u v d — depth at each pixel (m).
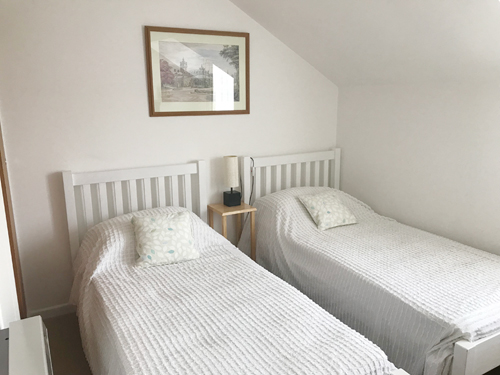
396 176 3.45
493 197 2.77
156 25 3.00
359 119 3.71
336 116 3.95
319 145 3.93
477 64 2.58
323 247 2.87
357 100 3.71
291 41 3.43
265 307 2.03
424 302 2.10
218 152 3.42
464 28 2.30
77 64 2.79
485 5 2.07
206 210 3.40
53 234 2.90
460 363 1.85
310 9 2.84
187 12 3.10
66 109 2.80
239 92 3.40
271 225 3.26
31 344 1.11
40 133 2.75
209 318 1.92
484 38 2.30
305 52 3.52
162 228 2.65
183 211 2.93
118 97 2.96
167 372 1.55
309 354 1.64
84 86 2.83
